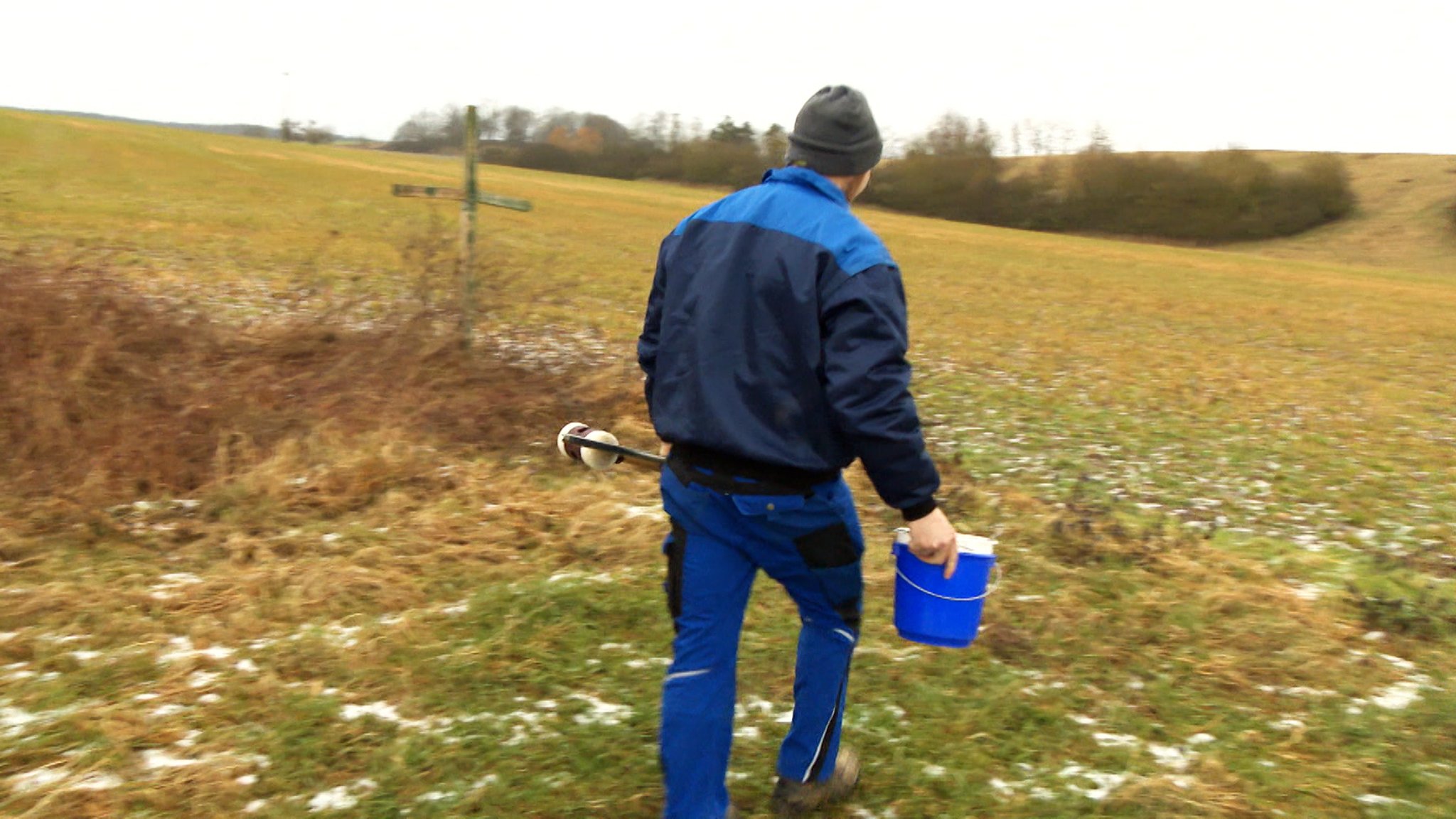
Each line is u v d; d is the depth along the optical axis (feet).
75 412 18.58
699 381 7.83
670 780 8.13
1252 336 54.13
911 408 7.40
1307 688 12.26
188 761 9.58
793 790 9.16
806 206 7.77
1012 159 273.75
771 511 7.80
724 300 7.73
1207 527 18.58
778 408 7.65
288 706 10.57
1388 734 11.10
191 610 12.84
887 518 18.08
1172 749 10.82
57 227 54.13
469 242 26.27
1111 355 43.01
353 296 37.99
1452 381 41.16
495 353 28.78
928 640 8.97
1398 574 16.29
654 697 11.22
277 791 9.24
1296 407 32.55
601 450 9.33
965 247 123.95
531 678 11.48
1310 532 18.69
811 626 8.77
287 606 12.99
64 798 8.84
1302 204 254.47
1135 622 13.85
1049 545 16.80
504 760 9.80
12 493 16.22
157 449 17.80
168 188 84.64
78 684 10.80
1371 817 9.66
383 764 9.66
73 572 13.78
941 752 10.44
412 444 19.54
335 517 16.62
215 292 37.81
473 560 14.93
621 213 122.83
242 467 17.81
